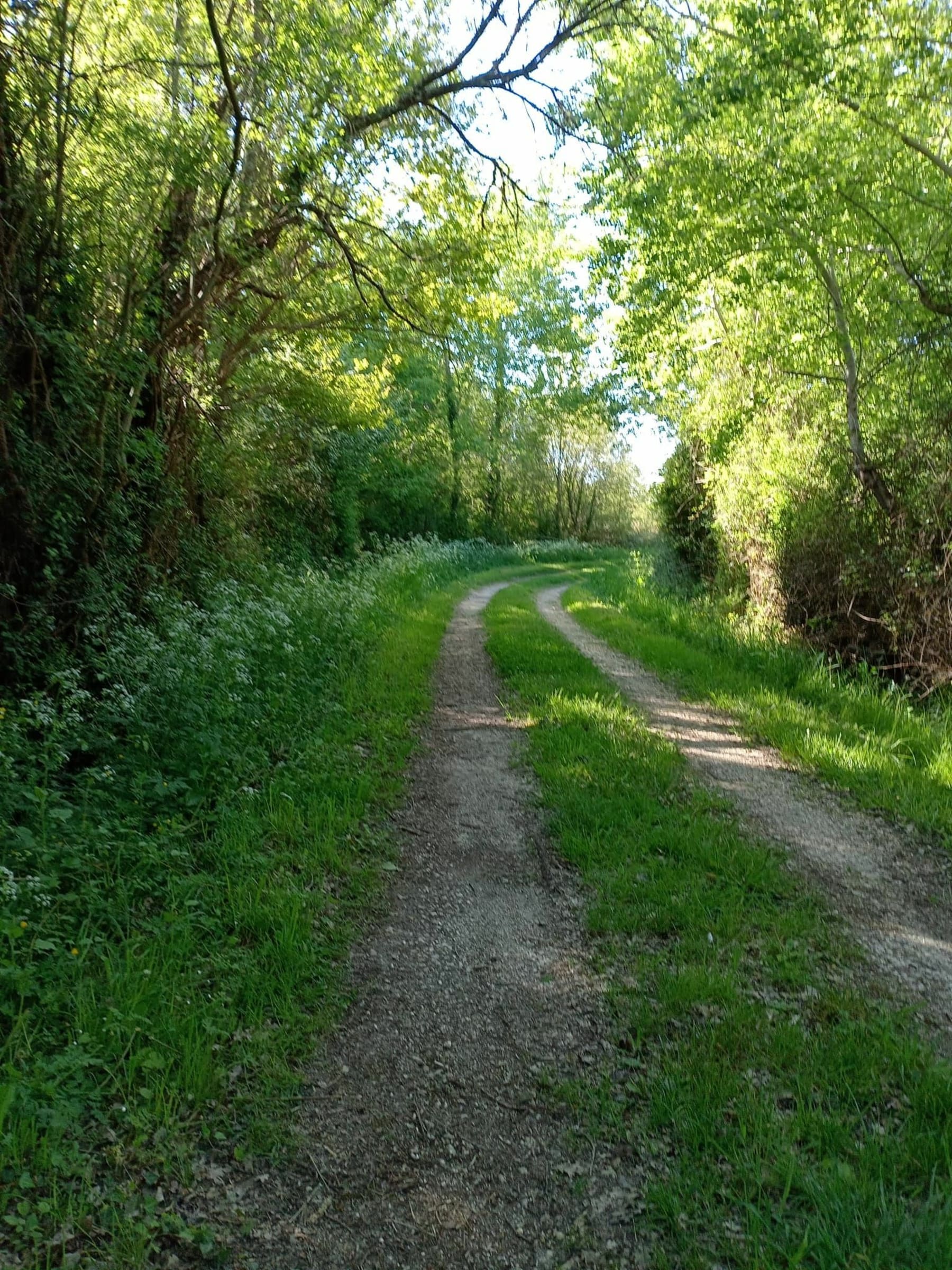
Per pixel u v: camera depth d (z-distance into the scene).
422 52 10.42
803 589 12.38
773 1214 2.68
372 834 5.70
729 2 9.00
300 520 21.58
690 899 4.84
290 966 3.98
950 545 9.19
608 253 11.91
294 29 8.71
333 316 12.81
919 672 9.85
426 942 4.43
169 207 8.83
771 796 6.83
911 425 10.44
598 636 15.05
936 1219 2.57
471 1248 2.63
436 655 12.28
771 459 13.28
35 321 6.95
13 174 6.98
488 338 30.23
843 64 9.39
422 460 31.81
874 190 10.18
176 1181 2.80
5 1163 2.68
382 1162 2.96
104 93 8.04
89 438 7.82
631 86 10.58
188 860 4.82
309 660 8.93
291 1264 2.55
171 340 9.90
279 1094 3.24
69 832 4.62
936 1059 3.49
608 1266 2.56
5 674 6.80
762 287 11.94
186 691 6.28
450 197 11.84
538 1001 3.93
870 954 4.41
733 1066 3.41
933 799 6.62
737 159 10.44
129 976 3.59
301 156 9.17
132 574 8.54
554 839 5.80
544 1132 3.12
